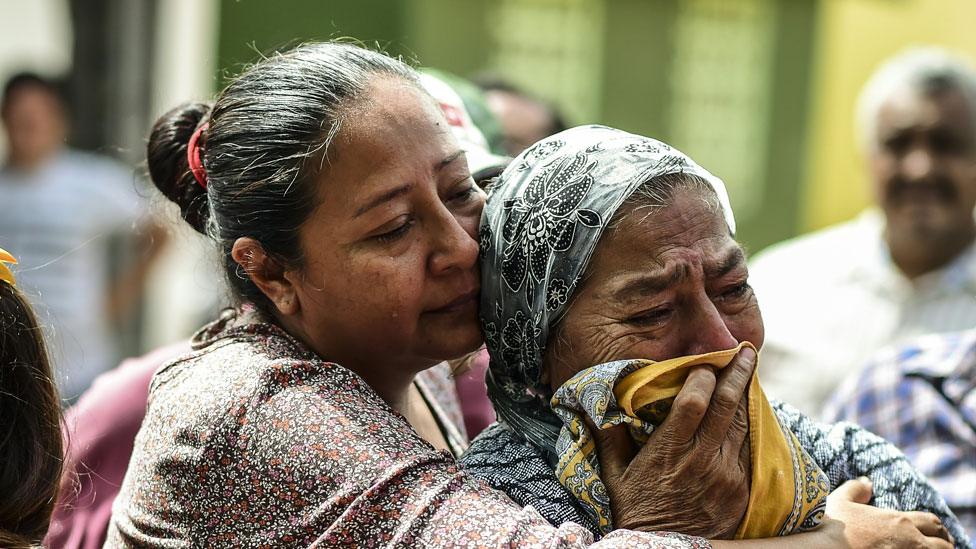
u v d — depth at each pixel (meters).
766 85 8.91
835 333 4.61
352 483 2.00
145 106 8.08
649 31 8.75
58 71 7.82
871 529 2.20
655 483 2.12
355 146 2.15
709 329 2.16
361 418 2.09
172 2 8.01
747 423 2.16
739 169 8.98
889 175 4.61
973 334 3.31
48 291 6.19
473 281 2.28
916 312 4.54
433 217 2.20
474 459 2.38
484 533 1.93
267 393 2.11
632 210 2.17
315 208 2.17
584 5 8.66
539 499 2.23
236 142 2.23
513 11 8.49
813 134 8.93
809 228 8.99
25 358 2.32
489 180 2.64
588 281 2.20
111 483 3.00
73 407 3.16
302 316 2.29
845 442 2.47
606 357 2.18
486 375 2.47
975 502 3.10
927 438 3.23
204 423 2.11
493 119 3.42
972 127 4.55
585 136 2.28
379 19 8.02
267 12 7.95
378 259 2.17
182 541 2.12
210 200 2.33
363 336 2.24
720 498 2.11
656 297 2.16
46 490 2.36
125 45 8.02
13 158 6.25
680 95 8.85
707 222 2.20
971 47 8.98
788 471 2.16
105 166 6.61
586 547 1.98
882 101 4.68
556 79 8.69
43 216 6.21
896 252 4.59
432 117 2.23
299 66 2.23
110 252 6.55
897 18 8.90
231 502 2.08
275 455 2.06
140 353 7.34
